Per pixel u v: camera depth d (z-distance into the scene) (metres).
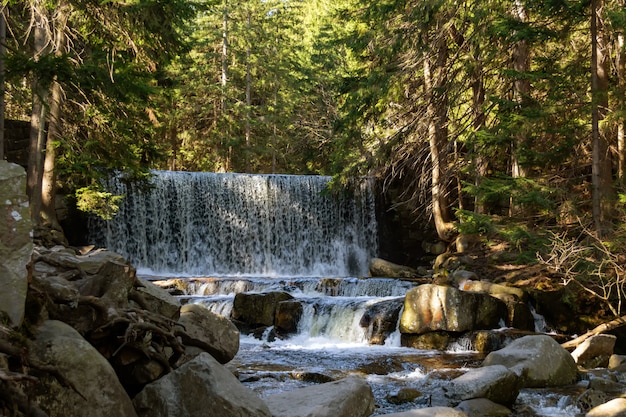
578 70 16.88
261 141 45.81
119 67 14.09
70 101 20.02
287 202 27.36
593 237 14.50
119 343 5.81
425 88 23.66
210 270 25.83
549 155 16.05
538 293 16.50
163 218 25.25
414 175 27.50
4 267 4.51
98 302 5.63
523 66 19.86
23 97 22.27
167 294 6.92
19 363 4.56
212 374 5.66
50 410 4.59
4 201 4.57
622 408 8.04
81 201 19.12
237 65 47.72
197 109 43.25
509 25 16.09
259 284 18.59
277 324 15.77
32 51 20.02
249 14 47.12
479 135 17.03
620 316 14.91
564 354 10.35
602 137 16.06
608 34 16.86
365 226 28.06
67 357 4.73
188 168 45.19
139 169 19.78
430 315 14.55
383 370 11.62
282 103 45.72
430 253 26.47
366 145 25.09
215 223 26.17
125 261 6.67
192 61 42.59
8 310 4.49
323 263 27.45
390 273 23.86
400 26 23.05
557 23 16.56
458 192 24.62
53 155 19.88
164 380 5.73
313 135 41.69
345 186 25.77
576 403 8.82
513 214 19.44
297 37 52.81
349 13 24.75
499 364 10.06
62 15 17.44
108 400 4.83
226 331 7.11
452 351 14.06
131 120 19.52
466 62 20.95
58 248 6.83
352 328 15.49
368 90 22.78
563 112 16.19
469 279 18.75
